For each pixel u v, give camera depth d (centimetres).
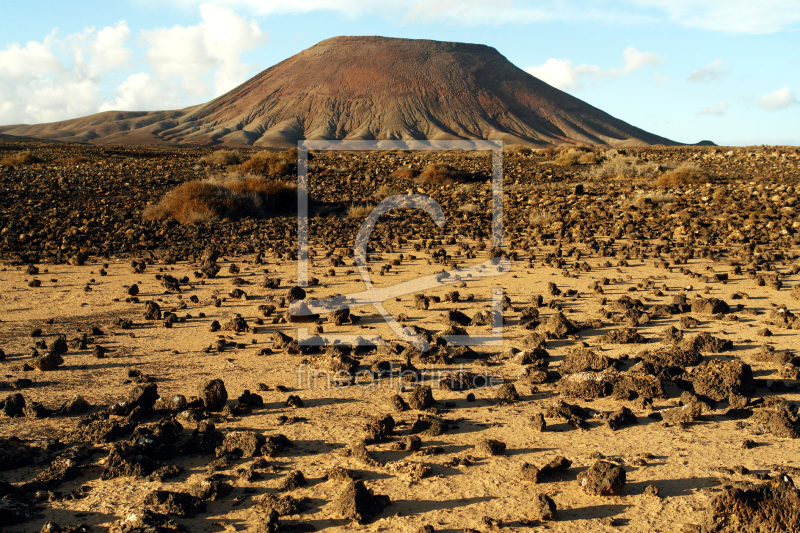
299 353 794
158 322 958
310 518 416
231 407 614
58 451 523
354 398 646
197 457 519
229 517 421
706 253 1472
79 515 425
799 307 1002
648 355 724
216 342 840
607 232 1869
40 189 2486
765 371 708
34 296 1122
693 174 3095
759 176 3228
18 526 411
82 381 701
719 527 390
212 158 4225
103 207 2239
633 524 402
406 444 518
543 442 533
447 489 452
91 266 1410
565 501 434
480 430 562
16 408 605
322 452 518
